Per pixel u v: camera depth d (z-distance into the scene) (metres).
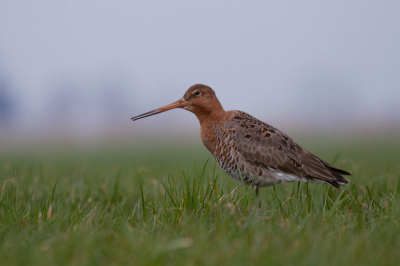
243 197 11.34
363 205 10.85
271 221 9.62
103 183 14.78
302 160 12.18
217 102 13.63
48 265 7.20
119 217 10.40
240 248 7.86
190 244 8.03
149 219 10.30
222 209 10.57
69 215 10.36
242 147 12.53
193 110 13.71
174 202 10.77
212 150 13.53
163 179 16.73
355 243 8.01
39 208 10.67
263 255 7.52
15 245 8.15
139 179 15.31
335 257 7.53
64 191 13.23
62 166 25.41
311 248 7.87
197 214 10.34
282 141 12.50
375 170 17.58
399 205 10.33
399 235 8.55
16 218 10.13
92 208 11.52
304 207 10.61
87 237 8.46
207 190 10.95
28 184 13.53
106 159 34.16
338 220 9.80
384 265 7.26
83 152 47.50
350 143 49.16
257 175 12.50
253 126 12.76
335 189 12.68
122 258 7.52
